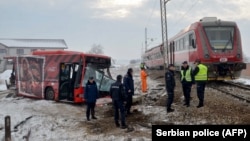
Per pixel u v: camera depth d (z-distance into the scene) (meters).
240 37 21.28
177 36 28.11
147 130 12.07
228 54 20.47
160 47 41.25
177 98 16.50
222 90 17.97
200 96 13.92
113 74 44.53
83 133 12.13
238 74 21.06
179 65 27.25
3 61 72.31
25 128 13.08
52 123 13.69
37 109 17.05
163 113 13.80
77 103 18.56
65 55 19.05
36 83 21.11
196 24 21.91
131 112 14.80
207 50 20.61
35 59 21.25
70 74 18.64
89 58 18.36
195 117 12.62
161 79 30.03
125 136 11.34
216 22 21.39
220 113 12.73
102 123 13.45
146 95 19.25
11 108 17.69
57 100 19.42
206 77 13.91
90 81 14.18
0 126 13.34
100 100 18.30
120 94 12.45
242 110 12.93
